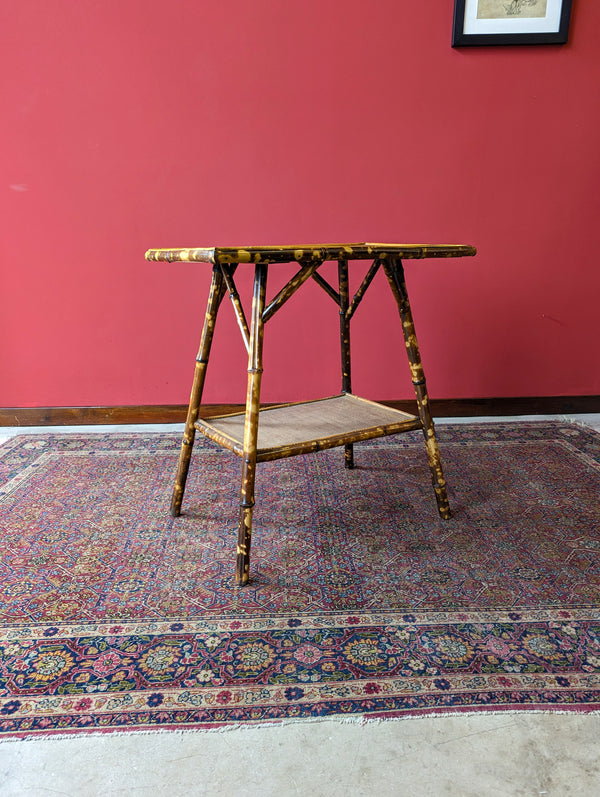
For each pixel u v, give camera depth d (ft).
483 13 7.06
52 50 7.02
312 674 3.58
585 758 3.02
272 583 4.53
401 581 4.52
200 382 5.23
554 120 7.48
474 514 5.54
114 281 7.75
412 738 3.15
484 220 7.78
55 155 7.32
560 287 8.04
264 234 7.70
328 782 2.91
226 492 6.09
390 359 8.18
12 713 3.31
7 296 7.75
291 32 7.10
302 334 8.00
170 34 7.04
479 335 8.16
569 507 5.63
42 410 8.15
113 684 3.51
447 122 7.45
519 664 3.63
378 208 7.69
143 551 4.99
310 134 7.41
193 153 7.40
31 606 4.25
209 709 3.33
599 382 8.27
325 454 7.07
